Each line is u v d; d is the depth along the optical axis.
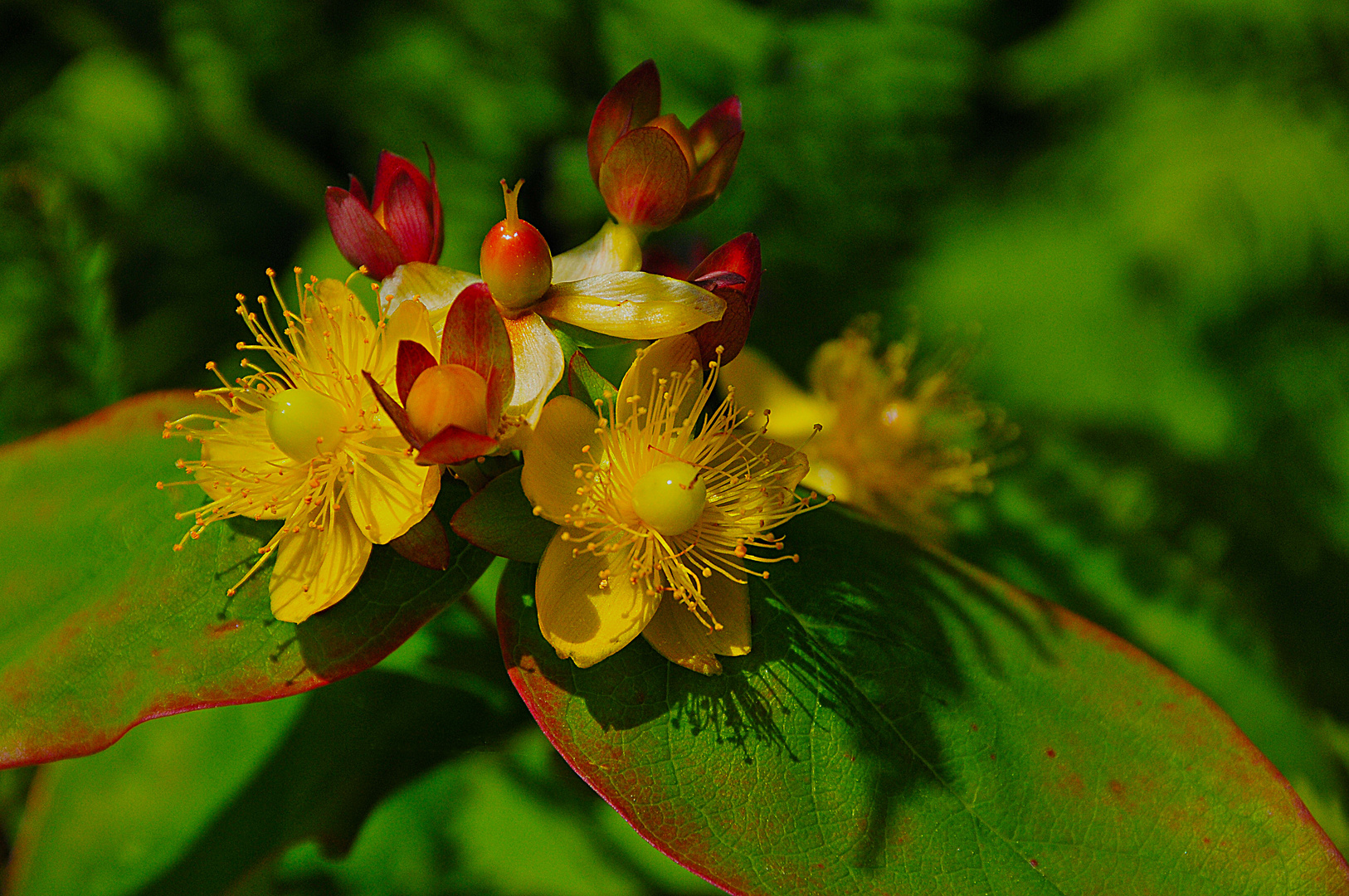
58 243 0.36
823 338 0.43
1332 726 0.37
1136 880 0.30
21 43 0.58
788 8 0.42
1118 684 0.30
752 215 0.39
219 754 0.33
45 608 0.30
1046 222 0.54
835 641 0.30
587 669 0.30
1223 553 0.46
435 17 0.45
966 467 0.35
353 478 0.30
